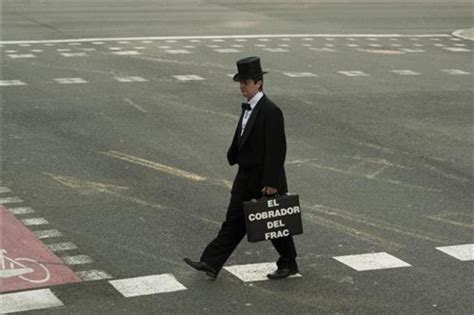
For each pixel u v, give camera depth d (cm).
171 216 2845
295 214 2261
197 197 3042
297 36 7306
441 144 3844
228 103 4538
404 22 8725
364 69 5753
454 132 4069
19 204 2920
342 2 10675
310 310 2158
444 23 8738
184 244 2603
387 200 3064
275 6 9912
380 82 5291
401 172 3406
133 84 4981
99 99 4559
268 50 6456
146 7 9375
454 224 2833
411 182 3281
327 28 7981
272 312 2142
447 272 2422
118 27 7519
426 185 3250
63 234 2652
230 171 3359
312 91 4922
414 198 3094
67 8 9006
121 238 2634
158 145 3697
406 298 2236
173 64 5697
